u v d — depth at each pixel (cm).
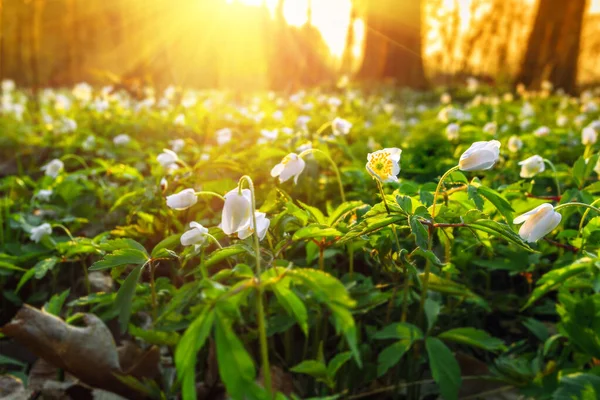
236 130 92
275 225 33
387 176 29
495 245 45
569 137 83
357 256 50
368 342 38
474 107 153
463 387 36
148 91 163
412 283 39
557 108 201
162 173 52
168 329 33
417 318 35
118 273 33
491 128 76
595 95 309
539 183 57
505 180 59
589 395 30
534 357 38
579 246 36
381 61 370
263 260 30
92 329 35
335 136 72
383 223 29
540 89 298
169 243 30
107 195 60
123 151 83
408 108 230
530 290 47
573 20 303
